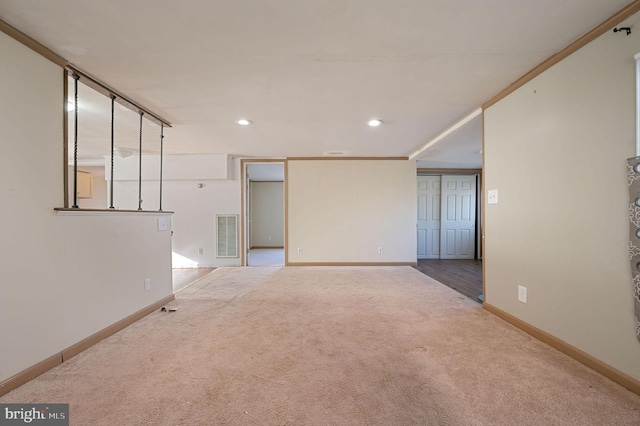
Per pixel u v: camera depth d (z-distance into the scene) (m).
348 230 5.55
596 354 1.75
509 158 2.48
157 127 3.58
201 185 5.61
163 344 2.19
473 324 2.54
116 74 2.24
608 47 1.64
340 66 2.15
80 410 1.45
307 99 2.76
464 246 6.52
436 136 4.07
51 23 1.64
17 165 1.68
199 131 3.78
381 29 1.72
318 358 1.97
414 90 2.56
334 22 1.65
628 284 1.57
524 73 2.27
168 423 1.36
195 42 1.84
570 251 1.90
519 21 1.65
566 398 1.52
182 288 3.91
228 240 5.62
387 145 4.65
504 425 1.34
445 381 1.68
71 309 2.00
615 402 1.48
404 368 1.83
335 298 3.40
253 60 2.06
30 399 1.53
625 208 1.57
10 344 1.61
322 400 1.53
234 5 1.51
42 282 1.80
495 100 2.67
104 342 2.22
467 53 1.98
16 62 1.68
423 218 6.53
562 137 1.95
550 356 1.94
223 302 3.26
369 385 1.66
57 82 1.95
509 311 2.54
